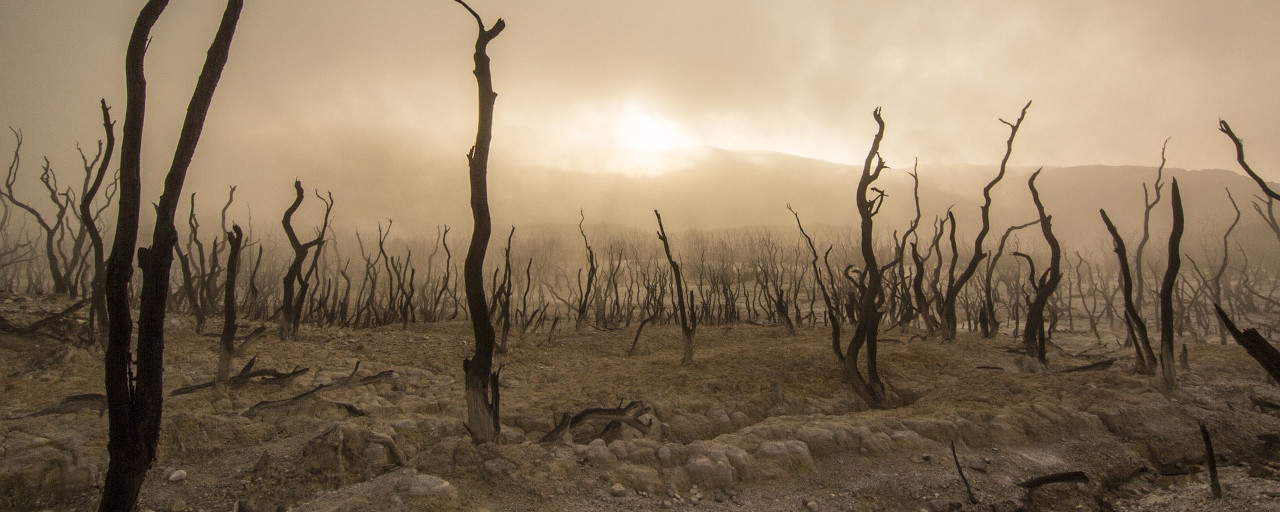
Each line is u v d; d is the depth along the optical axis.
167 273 3.47
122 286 3.29
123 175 3.34
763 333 17.36
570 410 7.68
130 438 3.32
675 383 9.38
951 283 13.70
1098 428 6.97
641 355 14.14
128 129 3.33
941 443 6.33
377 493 4.66
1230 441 6.86
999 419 6.80
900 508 5.21
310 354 11.06
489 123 5.68
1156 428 7.05
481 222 5.71
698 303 30.41
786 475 5.61
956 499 5.32
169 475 5.27
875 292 9.01
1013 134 13.28
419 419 6.80
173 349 9.98
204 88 3.60
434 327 16.41
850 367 9.17
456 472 5.22
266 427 6.42
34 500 4.80
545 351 13.75
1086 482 5.86
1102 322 24.30
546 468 5.34
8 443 5.34
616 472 5.42
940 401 8.42
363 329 16.11
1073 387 8.42
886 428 6.55
